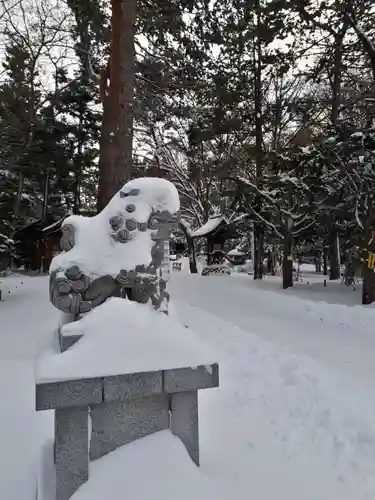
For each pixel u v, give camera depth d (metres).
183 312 8.39
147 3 9.70
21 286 14.66
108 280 2.18
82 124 22.94
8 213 17.48
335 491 2.19
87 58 10.92
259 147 15.02
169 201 2.36
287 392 3.68
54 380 1.67
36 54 20.47
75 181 24.25
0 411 3.38
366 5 10.09
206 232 19.94
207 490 1.80
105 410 1.83
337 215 11.41
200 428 2.99
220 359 4.86
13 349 5.39
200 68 12.42
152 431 1.89
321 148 9.80
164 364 1.83
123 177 8.11
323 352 5.21
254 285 14.45
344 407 3.28
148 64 10.71
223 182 22.50
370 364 4.61
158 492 1.71
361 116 12.35
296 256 24.19
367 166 8.75
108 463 1.78
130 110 8.25
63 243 2.34
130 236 2.25
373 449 2.64
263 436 2.87
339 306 8.53
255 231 16.25
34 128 20.41
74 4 9.81
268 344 5.52
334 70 11.71
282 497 2.09
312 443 2.76
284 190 11.78
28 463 2.56
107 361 1.78
